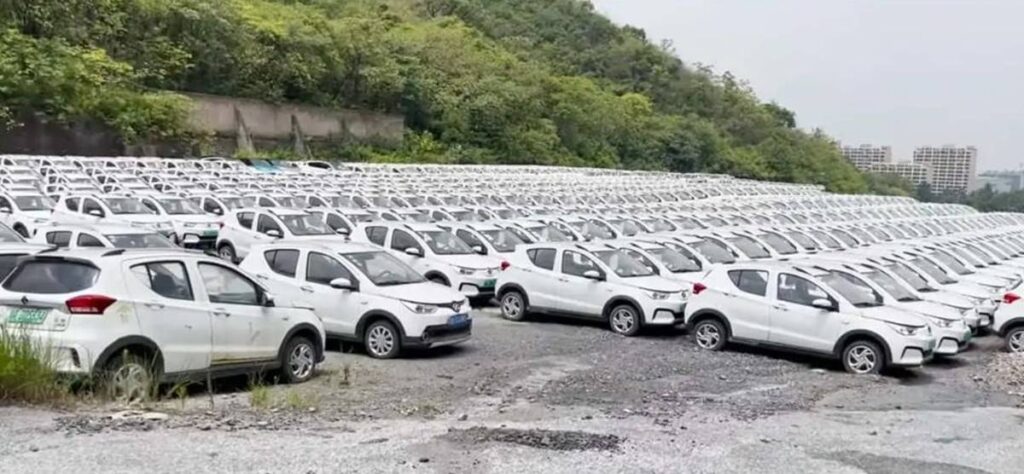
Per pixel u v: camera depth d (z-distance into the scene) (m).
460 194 36.59
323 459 6.91
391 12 87.81
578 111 84.88
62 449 6.90
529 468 6.88
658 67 115.06
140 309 9.32
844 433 9.12
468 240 21.08
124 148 47.34
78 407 8.50
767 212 38.16
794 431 9.09
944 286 19.52
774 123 117.50
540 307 17.81
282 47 62.72
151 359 9.41
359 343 13.88
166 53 53.53
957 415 10.75
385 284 14.06
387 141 68.06
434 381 11.88
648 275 17.72
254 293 10.88
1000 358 16.09
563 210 33.91
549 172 61.97
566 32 118.44
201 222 24.03
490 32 106.06
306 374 11.55
